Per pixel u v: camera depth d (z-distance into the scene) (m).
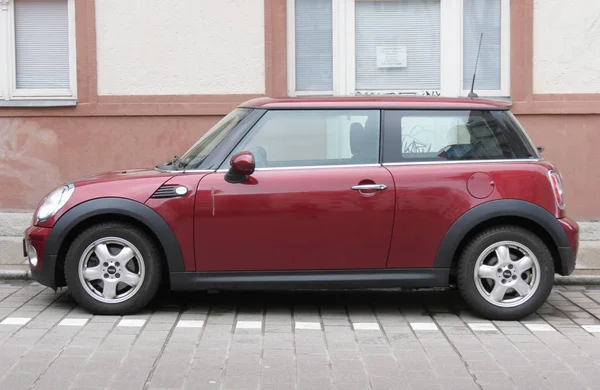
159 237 6.32
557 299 7.43
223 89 10.38
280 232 6.36
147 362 5.28
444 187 6.40
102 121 10.37
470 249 6.45
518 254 6.50
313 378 4.98
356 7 10.60
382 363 5.32
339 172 6.41
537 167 6.53
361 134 6.54
